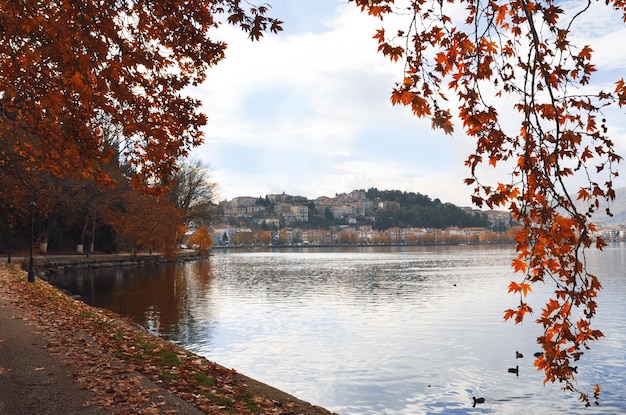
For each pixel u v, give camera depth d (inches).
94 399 295.1
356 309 1138.0
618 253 5782.5
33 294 836.0
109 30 279.3
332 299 1328.7
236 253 7268.7
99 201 2378.2
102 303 1157.7
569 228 184.9
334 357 682.8
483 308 1144.2
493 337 806.5
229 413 292.0
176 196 2942.9
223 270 2635.3
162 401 298.2
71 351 416.8
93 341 467.2
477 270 2672.2
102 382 329.1
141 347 461.4
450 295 1427.2
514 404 503.2
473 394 532.4
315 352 709.9
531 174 184.5
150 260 2856.8
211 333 836.0
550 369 204.4
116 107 373.4
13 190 1400.1
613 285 1641.2
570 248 188.2
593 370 606.5
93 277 1831.9
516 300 1278.3
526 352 702.5
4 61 341.1
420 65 201.6
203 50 384.8
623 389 539.8
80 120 369.1
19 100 408.5
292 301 1277.1
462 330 871.1
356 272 2536.9
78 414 271.0
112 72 286.7
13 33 260.7
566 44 191.2
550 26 192.9
